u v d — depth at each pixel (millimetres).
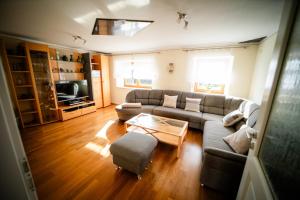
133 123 2566
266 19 1797
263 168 684
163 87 4312
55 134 2793
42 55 3205
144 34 2576
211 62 3562
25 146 2348
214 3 1429
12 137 440
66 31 2434
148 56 4375
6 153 439
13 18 1858
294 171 450
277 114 631
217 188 1489
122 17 1798
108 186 1557
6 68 2742
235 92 3326
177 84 4074
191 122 3037
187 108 3371
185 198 1434
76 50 4172
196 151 2283
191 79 3820
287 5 627
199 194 1483
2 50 2650
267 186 580
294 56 538
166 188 1549
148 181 1640
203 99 3373
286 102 560
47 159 2008
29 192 510
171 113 3219
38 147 2316
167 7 1521
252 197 701
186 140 2650
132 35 2645
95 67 4805
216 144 1793
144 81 4742
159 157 2115
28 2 1431
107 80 5059
